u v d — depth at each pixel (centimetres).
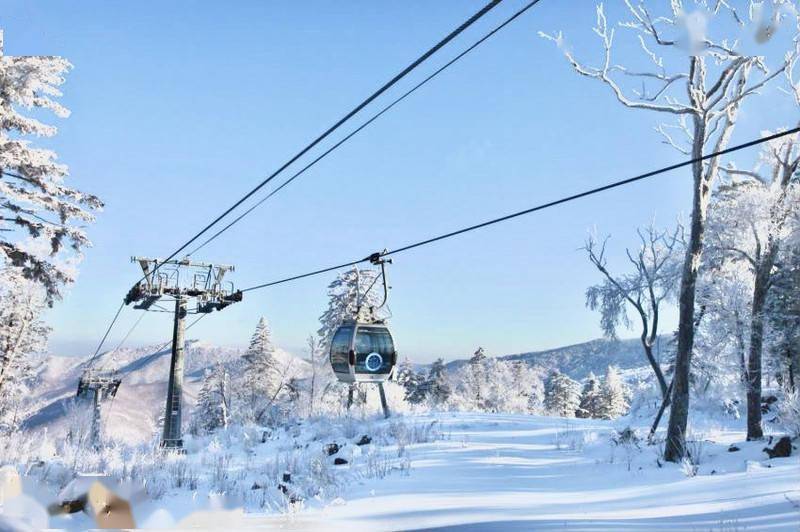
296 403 4709
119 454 2014
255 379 5975
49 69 2312
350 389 4591
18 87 2238
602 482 1369
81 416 2998
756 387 2214
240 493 1247
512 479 1418
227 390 6600
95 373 3703
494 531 764
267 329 6188
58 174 2422
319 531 812
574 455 1820
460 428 2530
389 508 1045
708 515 833
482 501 1109
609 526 773
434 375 8131
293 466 1681
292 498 1138
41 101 2353
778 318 3291
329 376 4894
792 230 2347
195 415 6750
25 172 2333
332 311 4888
